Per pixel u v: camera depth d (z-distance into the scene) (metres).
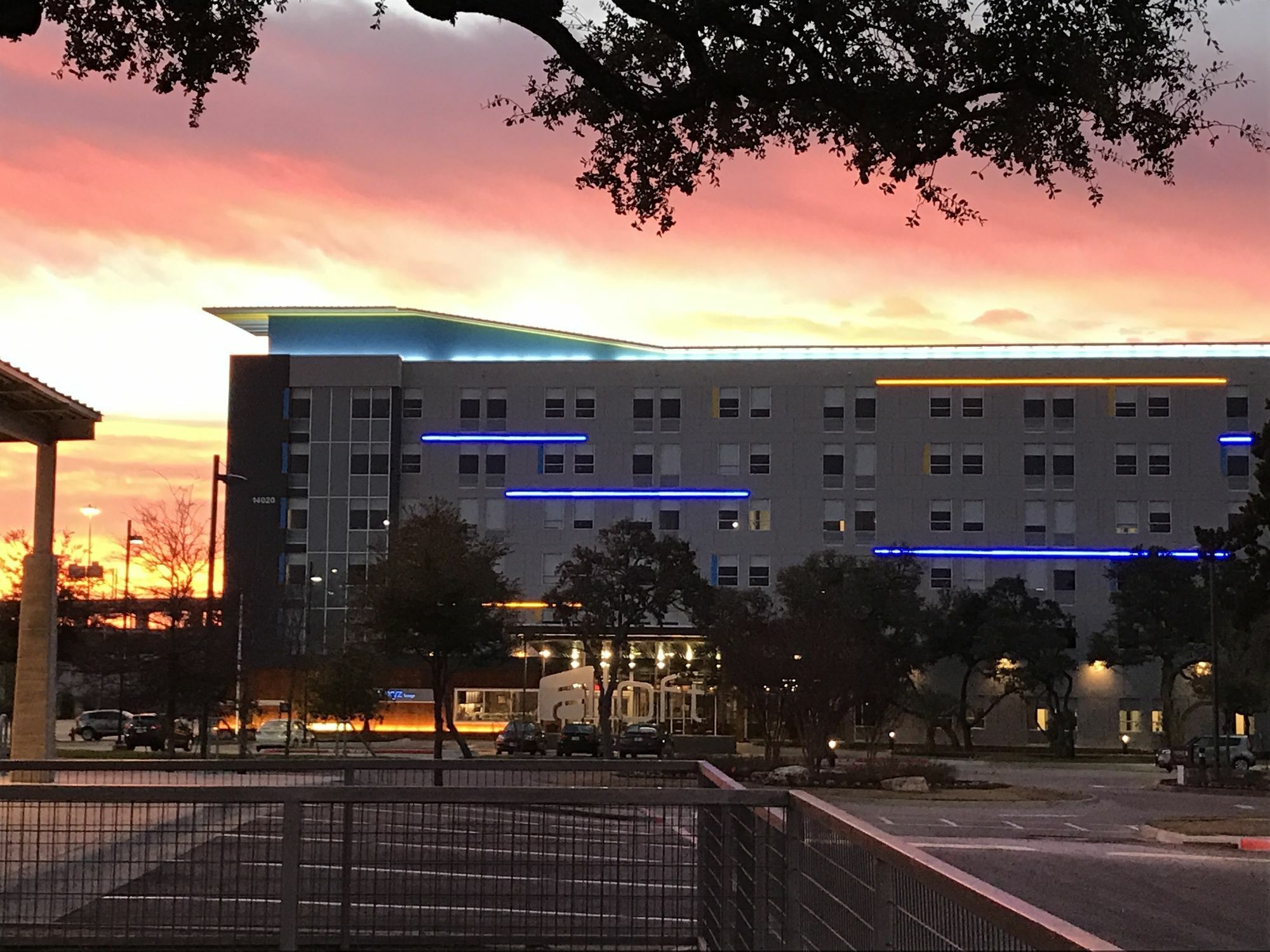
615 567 62.38
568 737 61.16
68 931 8.24
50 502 34.38
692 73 10.48
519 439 89.25
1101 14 9.77
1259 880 20.28
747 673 45.38
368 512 88.25
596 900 8.95
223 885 8.43
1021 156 10.46
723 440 88.81
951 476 87.69
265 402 89.31
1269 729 82.94
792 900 6.11
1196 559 83.31
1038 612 78.38
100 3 10.86
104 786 8.50
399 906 8.46
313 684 58.47
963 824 30.27
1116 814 33.69
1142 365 87.19
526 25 10.00
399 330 91.81
